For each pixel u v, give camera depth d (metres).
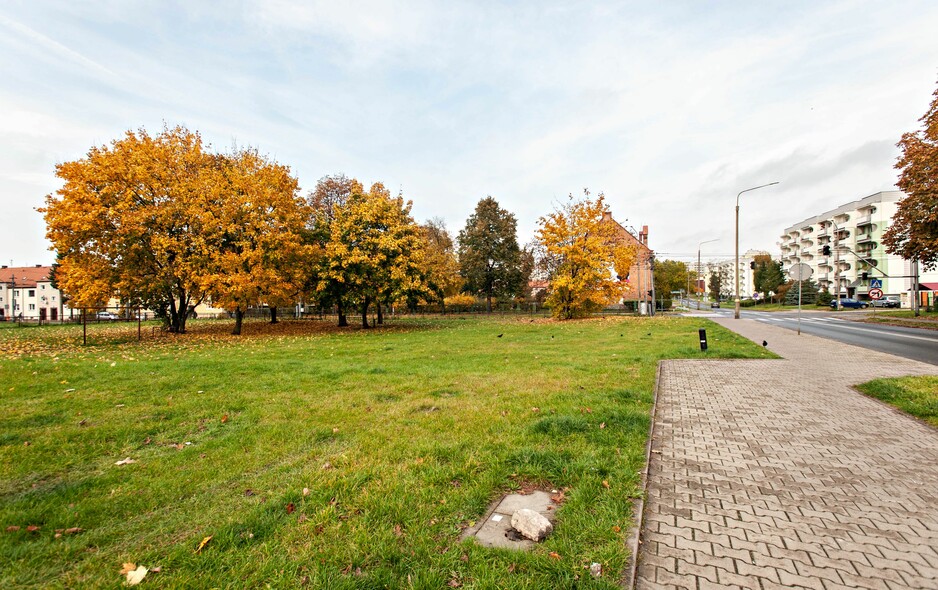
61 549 3.03
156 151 20.72
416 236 27.19
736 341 15.63
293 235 22.17
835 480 4.09
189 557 2.90
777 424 5.87
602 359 11.43
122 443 5.28
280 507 3.57
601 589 2.53
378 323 31.44
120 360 12.03
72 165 18.70
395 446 5.00
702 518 3.41
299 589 2.60
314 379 9.14
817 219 83.69
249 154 25.23
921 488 3.90
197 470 4.41
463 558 2.86
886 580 2.63
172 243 19.53
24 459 4.71
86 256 18.98
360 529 3.19
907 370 9.53
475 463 4.39
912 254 23.09
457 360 11.77
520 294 56.22
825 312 42.84
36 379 8.98
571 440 5.09
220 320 41.72
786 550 2.96
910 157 21.70
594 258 31.45
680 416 6.27
